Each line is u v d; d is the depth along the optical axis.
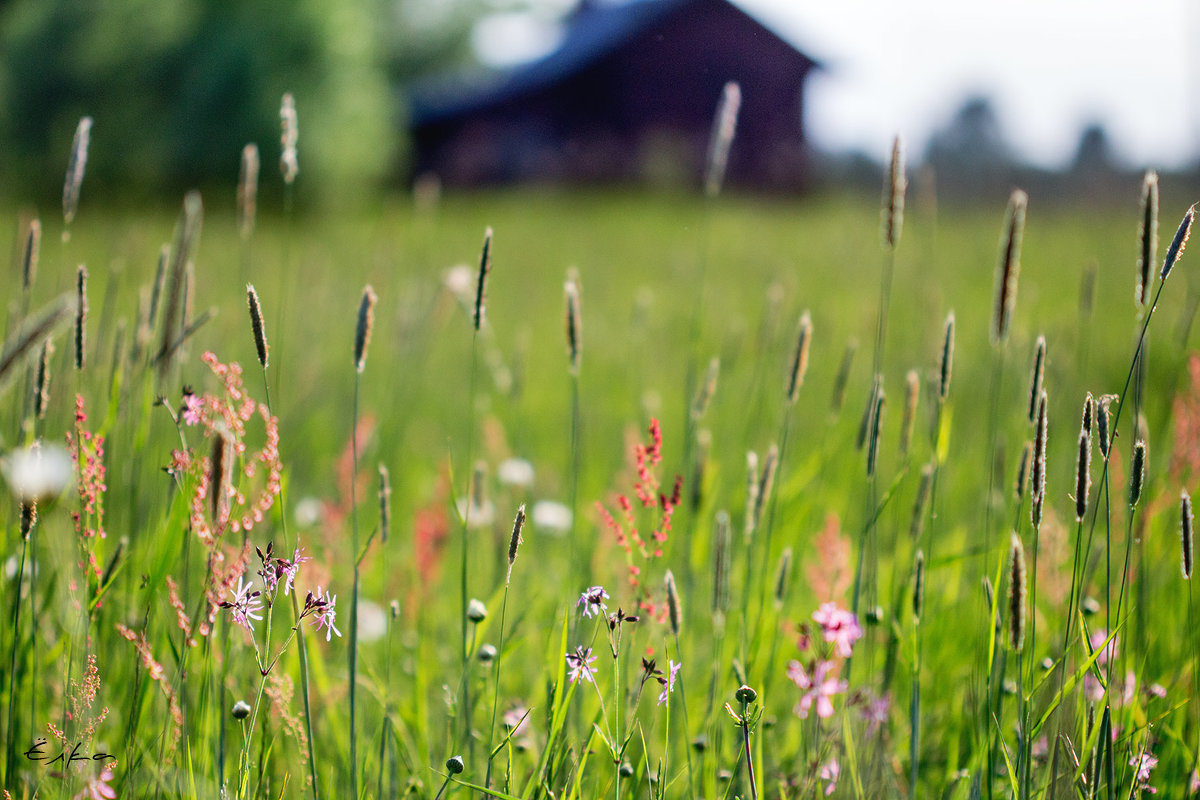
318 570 1.63
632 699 1.48
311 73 17.77
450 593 1.97
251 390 2.86
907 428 1.56
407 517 2.33
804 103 22.94
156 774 1.44
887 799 1.52
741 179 22.17
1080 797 1.41
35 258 1.59
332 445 2.63
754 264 8.09
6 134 18.03
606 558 1.81
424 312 2.59
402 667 1.79
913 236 10.25
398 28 37.53
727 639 1.68
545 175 23.14
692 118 22.98
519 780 1.53
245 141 17.11
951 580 1.79
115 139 17.58
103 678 1.58
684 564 1.73
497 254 8.45
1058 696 1.40
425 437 3.09
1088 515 1.81
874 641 1.61
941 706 1.68
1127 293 5.77
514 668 1.77
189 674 1.57
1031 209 14.66
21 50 17.94
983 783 1.45
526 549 2.02
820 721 1.55
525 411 3.20
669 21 22.70
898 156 1.51
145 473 1.70
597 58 23.22
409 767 1.56
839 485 2.34
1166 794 1.52
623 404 3.30
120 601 1.61
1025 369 2.33
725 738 1.59
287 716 1.47
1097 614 1.68
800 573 1.82
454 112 24.81
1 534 1.61
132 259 2.38
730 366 2.50
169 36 17.72
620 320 5.23
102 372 1.73
